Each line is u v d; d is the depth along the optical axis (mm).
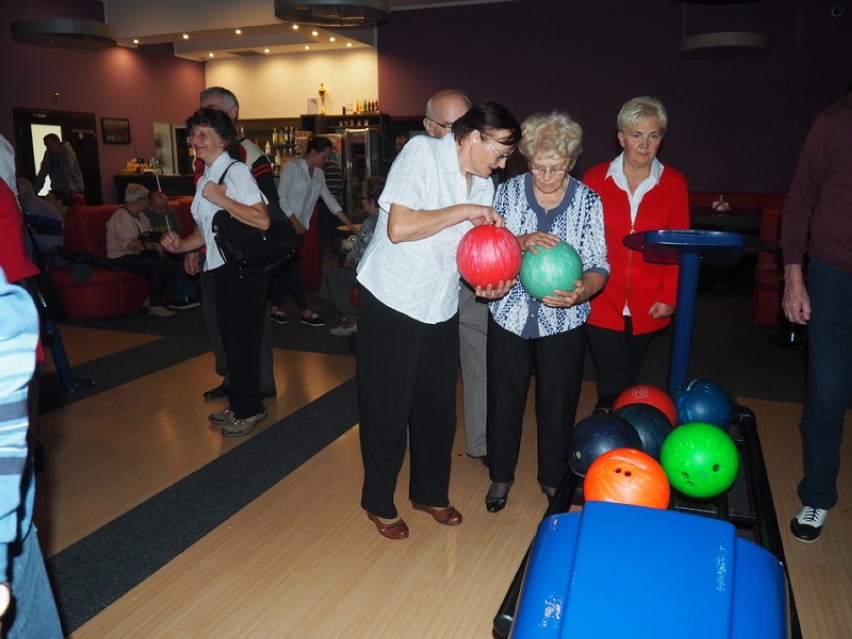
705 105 9438
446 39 10406
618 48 9633
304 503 2881
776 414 3902
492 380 2604
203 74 12375
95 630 2088
